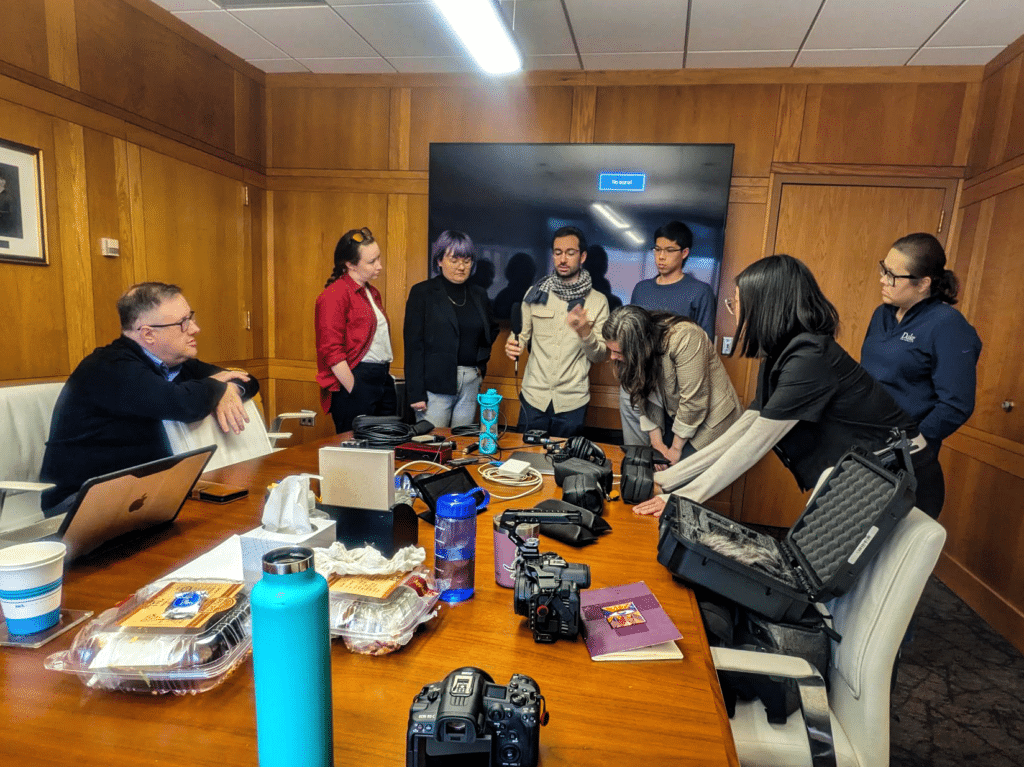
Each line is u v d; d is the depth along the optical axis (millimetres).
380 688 724
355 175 3756
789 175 3264
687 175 3264
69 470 1596
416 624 829
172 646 706
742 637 1056
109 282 2811
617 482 1686
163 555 1095
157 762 596
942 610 2617
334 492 1043
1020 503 2383
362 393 2867
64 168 2551
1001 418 2551
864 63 3090
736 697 1009
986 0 2393
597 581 1058
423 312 2941
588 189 3385
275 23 3027
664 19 2736
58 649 789
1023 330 2445
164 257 3121
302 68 3639
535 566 878
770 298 1416
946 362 1978
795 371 1335
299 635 520
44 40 2426
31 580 801
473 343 3057
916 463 1781
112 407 1586
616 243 3395
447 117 3592
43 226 2473
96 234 2725
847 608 1068
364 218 3777
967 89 3031
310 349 3982
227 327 3639
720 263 3293
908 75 3084
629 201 3348
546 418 3115
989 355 2705
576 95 3424
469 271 3006
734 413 2287
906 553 968
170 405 1596
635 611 928
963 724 1845
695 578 1013
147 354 1679
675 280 3301
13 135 2334
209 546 1139
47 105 2455
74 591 948
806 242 3295
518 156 3434
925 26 2645
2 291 2350
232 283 3652
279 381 4066
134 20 2824
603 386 3586
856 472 1124
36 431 1786
